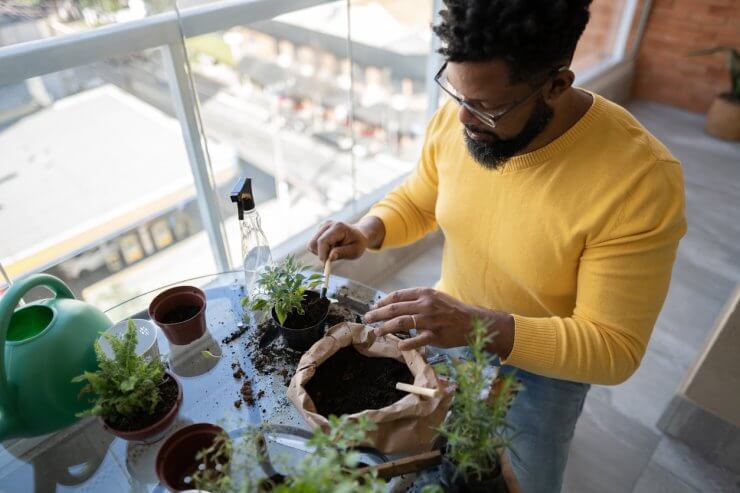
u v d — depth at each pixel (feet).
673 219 2.63
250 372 2.89
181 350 3.05
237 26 4.06
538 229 2.92
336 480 1.61
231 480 1.82
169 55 3.74
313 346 2.72
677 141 9.59
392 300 2.75
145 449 2.58
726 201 8.10
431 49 6.23
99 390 2.37
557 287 3.08
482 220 3.18
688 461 4.62
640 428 4.90
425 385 2.47
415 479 2.19
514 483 1.94
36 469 2.55
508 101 2.43
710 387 4.33
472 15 2.16
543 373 2.82
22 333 2.67
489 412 1.87
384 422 2.33
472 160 3.16
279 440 2.52
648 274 2.70
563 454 3.34
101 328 2.76
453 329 2.62
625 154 2.67
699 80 10.15
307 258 5.49
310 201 6.16
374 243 3.72
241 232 3.07
